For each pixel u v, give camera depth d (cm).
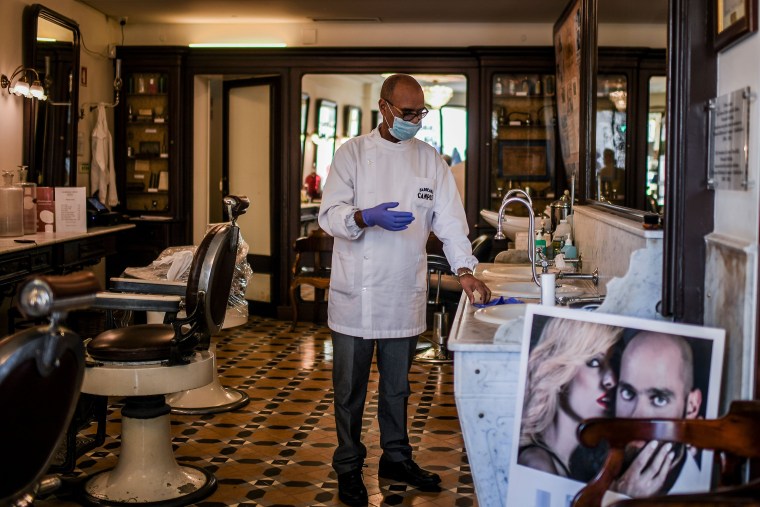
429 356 647
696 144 242
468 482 375
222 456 411
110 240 688
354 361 349
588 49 504
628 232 321
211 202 914
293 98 812
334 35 834
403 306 349
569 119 595
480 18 800
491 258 730
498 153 801
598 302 313
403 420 367
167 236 807
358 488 348
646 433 187
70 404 222
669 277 245
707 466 203
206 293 333
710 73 240
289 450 422
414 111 335
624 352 221
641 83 360
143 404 350
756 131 204
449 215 355
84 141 769
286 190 820
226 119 874
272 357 650
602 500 198
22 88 622
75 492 351
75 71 711
